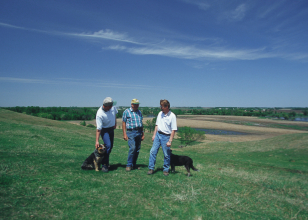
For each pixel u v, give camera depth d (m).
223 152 27.12
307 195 5.17
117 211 3.28
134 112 5.82
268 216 3.61
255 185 5.77
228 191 4.74
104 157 5.62
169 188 4.52
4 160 5.40
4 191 3.52
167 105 5.54
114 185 4.43
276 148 24.84
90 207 3.34
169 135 5.68
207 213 3.48
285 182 6.71
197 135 47.34
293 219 3.60
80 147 13.78
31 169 4.87
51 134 17.55
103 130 5.67
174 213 3.39
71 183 4.31
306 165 17.05
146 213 3.30
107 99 5.38
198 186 4.86
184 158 6.05
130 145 5.80
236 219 3.37
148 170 6.14
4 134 12.62
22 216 2.85
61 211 3.12
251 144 29.75
